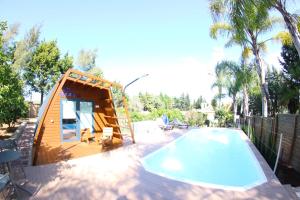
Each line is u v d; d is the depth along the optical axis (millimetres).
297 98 25781
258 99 35219
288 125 10086
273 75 28906
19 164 8352
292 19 10445
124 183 6680
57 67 32250
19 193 5840
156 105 66812
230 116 34750
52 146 11883
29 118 28141
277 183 6695
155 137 15945
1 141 7129
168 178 7145
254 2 10055
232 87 30891
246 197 5742
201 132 21125
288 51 26812
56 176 7191
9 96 8875
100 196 5789
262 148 14125
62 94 12852
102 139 12867
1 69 8094
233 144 15891
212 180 8461
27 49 30469
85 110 13828
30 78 30875
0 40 7762
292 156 9656
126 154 10430
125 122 18109
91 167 8242
